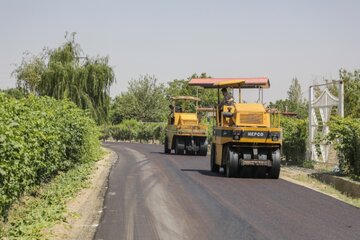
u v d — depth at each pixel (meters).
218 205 13.63
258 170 20.48
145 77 78.75
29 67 36.69
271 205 13.59
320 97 23.02
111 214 12.45
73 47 38.88
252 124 20.19
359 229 10.70
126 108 77.56
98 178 20.31
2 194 10.09
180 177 20.47
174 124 36.16
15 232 10.20
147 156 33.97
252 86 21.62
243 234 10.25
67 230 10.70
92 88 37.88
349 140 18.27
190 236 10.10
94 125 29.45
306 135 24.52
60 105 19.20
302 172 21.34
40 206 13.11
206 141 35.38
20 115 11.77
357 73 33.56
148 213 12.56
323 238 9.91
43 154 13.81
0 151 9.51
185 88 77.06
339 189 17.23
